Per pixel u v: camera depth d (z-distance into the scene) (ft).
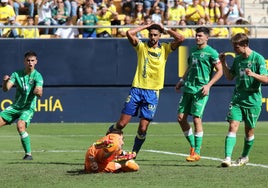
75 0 203.21
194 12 209.05
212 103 186.29
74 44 181.47
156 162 99.66
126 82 183.52
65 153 113.50
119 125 95.40
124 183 77.30
